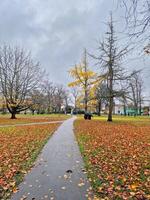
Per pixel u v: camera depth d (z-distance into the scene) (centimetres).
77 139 1688
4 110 7675
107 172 849
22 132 2148
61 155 1145
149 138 1728
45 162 1005
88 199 619
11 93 4709
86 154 1159
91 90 4622
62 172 855
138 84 7425
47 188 699
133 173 833
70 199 621
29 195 649
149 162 984
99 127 2659
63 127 2734
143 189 682
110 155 1128
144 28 722
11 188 699
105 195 644
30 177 801
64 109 11394
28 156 1126
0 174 833
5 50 4847
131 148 1312
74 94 9975
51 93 10444
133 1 677
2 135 1916
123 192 661
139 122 3703
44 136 1870
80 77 4725
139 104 8769
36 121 3972
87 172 852
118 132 2125
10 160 1041
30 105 5131
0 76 4738
